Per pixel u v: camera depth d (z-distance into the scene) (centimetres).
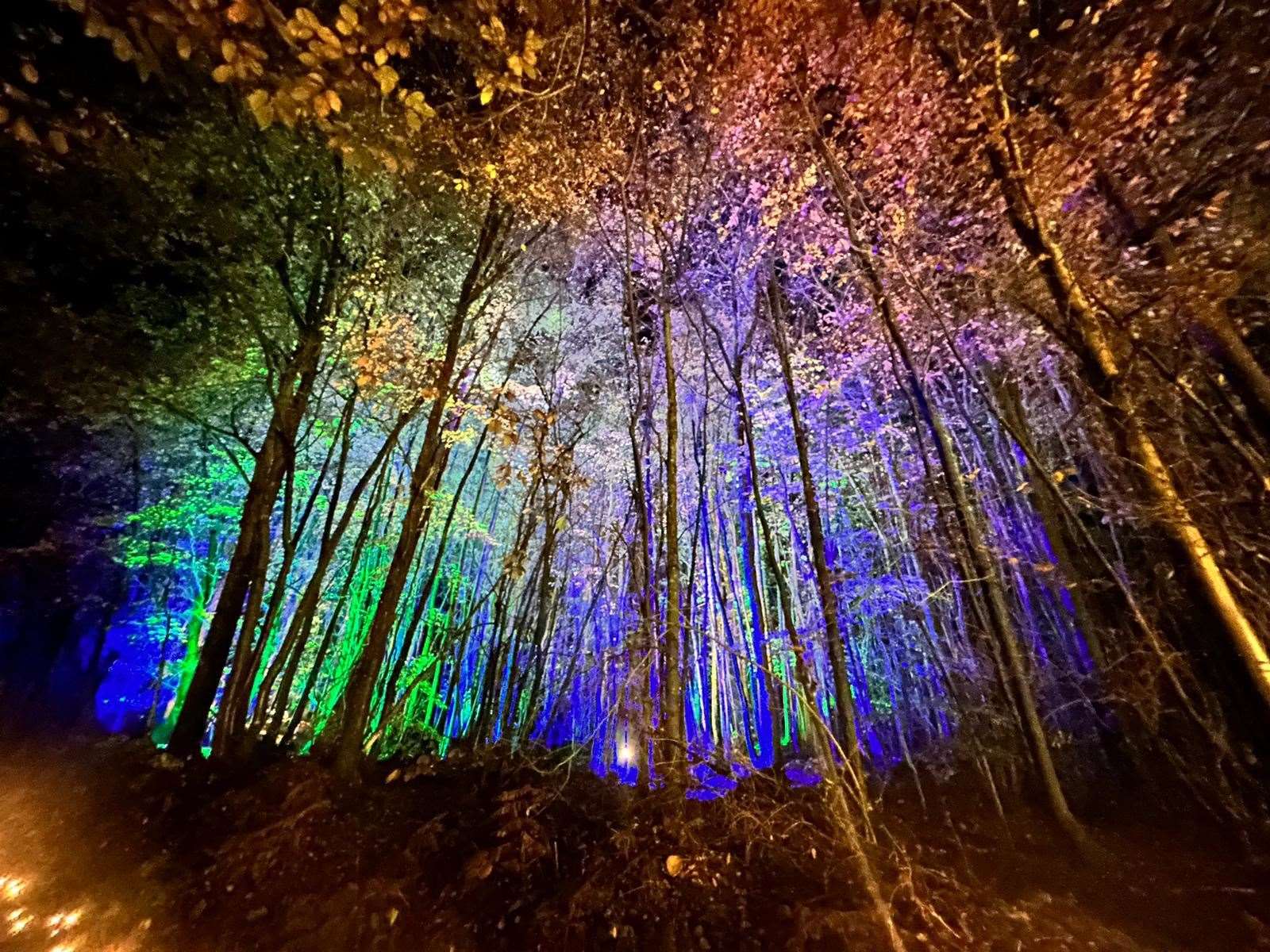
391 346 1045
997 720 938
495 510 1714
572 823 805
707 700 1540
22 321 1046
